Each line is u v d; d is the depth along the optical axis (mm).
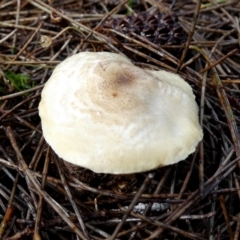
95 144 128
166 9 228
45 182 142
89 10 244
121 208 136
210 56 196
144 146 128
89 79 139
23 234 135
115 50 188
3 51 217
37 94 172
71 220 136
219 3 241
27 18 229
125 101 134
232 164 143
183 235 133
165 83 146
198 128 140
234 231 147
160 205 145
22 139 167
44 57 211
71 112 134
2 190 152
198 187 143
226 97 166
